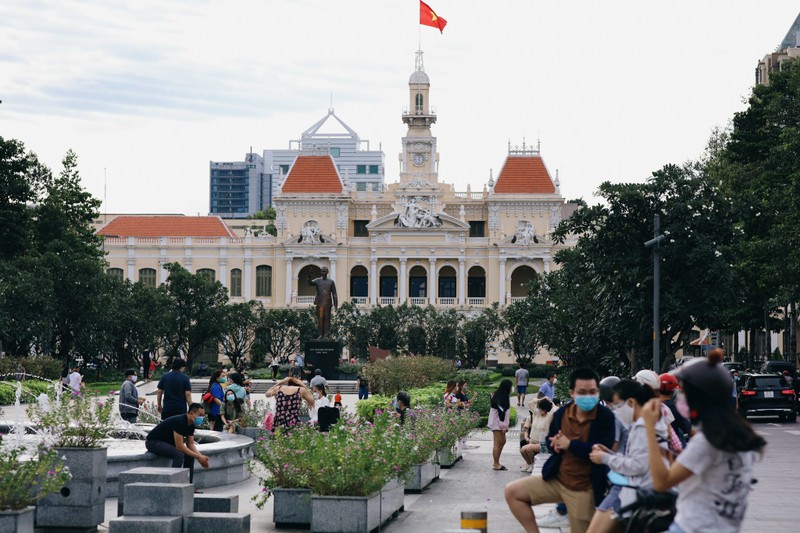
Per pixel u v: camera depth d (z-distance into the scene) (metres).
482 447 38.38
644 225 49.06
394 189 135.62
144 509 17.23
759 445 9.19
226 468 25.70
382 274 134.38
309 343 74.19
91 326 84.50
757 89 67.19
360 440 19.27
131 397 34.75
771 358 81.19
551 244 128.00
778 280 57.09
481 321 110.44
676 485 9.70
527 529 13.54
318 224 131.25
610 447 13.30
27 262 80.25
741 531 18.33
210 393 32.09
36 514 18.72
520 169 131.25
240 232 172.38
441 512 21.66
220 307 105.25
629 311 48.00
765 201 58.31
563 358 55.84
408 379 59.75
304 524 19.22
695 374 9.47
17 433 23.27
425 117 131.38
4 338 76.25
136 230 135.75
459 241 128.75
